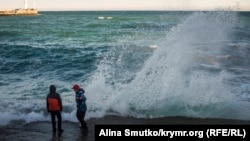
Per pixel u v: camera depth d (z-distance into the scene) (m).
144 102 11.70
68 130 9.85
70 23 85.06
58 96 9.68
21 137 9.27
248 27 41.50
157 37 30.48
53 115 9.70
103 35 47.94
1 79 18.14
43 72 20.30
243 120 10.51
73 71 20.47
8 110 11.84
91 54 27.41
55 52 28.81
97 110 11.49
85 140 9.04
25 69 21.38
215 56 20.23
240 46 25.08
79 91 9.83
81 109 9.78
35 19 115.12
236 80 15.44
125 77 15.66
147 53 22.09
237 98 12.41
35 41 40.41
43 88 15.73
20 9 158.12
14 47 31.55
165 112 11.20
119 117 10.92
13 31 55.59
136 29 57.22
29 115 11.20
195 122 10.34
